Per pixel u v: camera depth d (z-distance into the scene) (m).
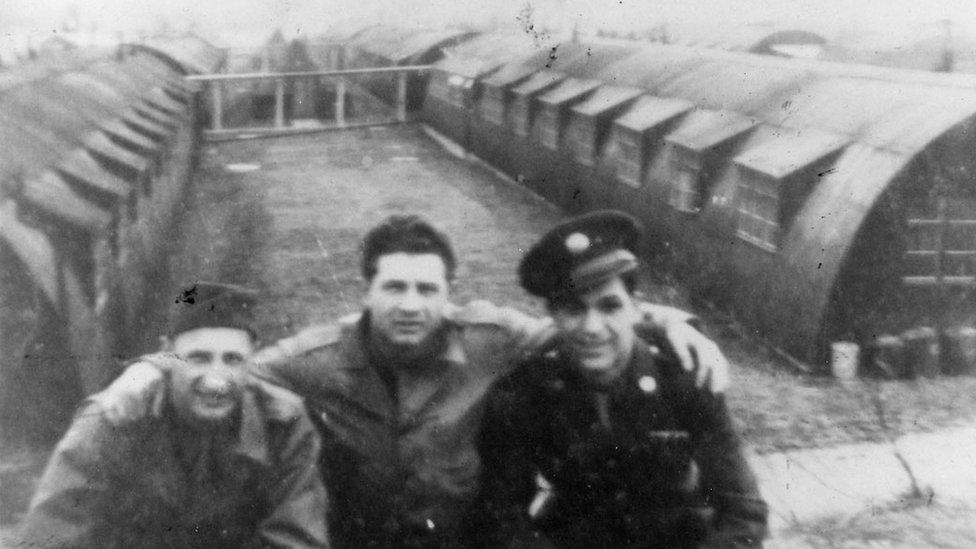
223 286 3.60
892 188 10.20
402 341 3.85
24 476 6.12
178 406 3.55
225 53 30.22
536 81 18.88
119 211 9.45
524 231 15.74
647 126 13.86
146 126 13.37
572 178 16.64
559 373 3.89
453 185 19.22
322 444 3.98
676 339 3.93
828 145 11.23
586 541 3.95
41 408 7.11
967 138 10.20
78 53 16.41
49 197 8.08
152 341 10.02
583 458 3.90
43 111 10.55
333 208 17.22
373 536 3.99
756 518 3.82
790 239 11.09
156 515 3.54
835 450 8.08
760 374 10.26
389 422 3.95
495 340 4.07
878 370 10.27
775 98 13.01
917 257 10.41
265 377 3.91
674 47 17.70
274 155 23.05
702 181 12.81
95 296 8.02
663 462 3.87
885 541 6.27
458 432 3.97
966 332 10.45
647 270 13.59
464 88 22.28
